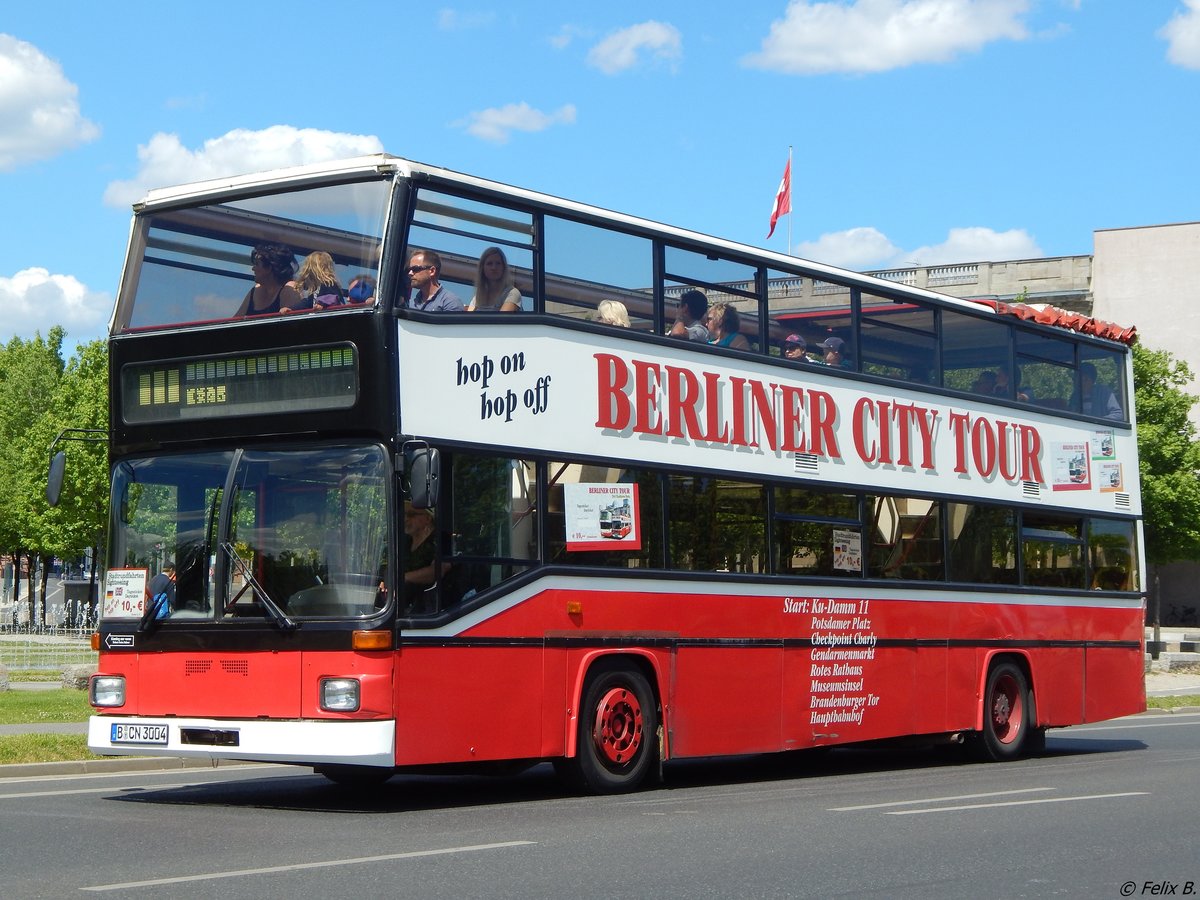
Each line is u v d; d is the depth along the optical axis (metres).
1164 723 28.11
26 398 73.44
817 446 16.42
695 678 14.62
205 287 12.77
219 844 9.98
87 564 68.56
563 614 13.28
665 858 9.38
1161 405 47.22
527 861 9.19
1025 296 46.88
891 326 17.81
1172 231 72.50
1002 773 16.70
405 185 12.26
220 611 12.20
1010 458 19.44
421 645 11.97
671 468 14.53
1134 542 21.73
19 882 8.32
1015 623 19.16
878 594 17.02
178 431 12.64
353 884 8.24
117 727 12.55
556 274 13.60
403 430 11.98
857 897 8.06
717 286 15.45
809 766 18.39
